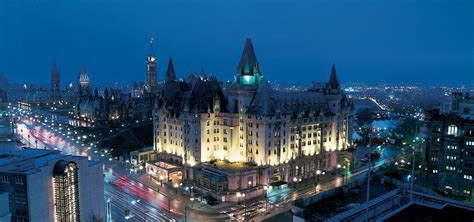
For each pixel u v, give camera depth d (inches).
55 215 3627.0
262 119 5423.2
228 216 4559.5
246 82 5871.1
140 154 6815.9
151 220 4448.8
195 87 6122.1
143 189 5610.2
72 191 3683.6
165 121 6535.4
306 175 6176.2
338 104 6830.7
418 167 6254.9
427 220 1975.9
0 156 3885.3
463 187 4958.2
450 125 5482.3
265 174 5428.2
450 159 5502.0
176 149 6348.4
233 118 5802.2
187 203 5024.6
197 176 5561.0
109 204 4714.6
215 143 5964.6
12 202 3417.8
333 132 6722.4
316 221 2482.8
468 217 2028.8
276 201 5059.1
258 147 5536.4
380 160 7185.0
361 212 2442.2
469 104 5885.8
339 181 5979.3
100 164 4094.5
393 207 2615.7
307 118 6200.8
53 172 3597.4
